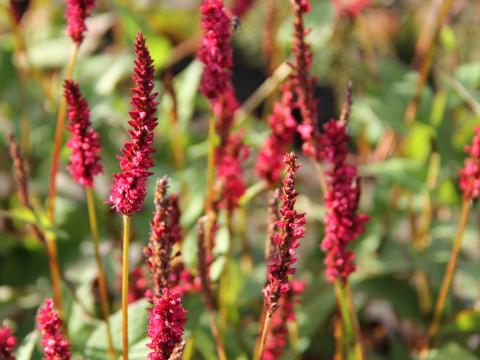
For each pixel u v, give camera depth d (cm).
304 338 103
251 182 108
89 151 82
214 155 91
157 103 73
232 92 91
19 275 112
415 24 172
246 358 98
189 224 100
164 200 75
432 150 109
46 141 119
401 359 109
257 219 120
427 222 113
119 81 130
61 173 118
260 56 190
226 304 100
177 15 139
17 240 112
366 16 133
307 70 83
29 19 140
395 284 110
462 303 111
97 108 114
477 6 137
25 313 108
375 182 123
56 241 113
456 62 123
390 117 111
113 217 115
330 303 105
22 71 124
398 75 115
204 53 83
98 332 90
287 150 90
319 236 115
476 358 101
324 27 104
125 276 76
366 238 112
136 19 116
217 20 82
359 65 133
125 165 73
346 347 97
